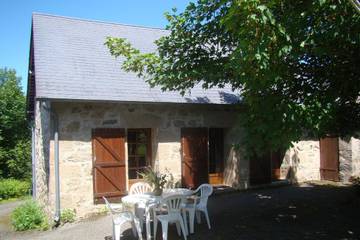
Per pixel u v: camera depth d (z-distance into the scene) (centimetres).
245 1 355
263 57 376
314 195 934
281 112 432
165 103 860
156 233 640
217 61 584
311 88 502
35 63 826
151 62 609
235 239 587
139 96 848
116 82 870
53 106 768
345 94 506
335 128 599
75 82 816
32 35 1014
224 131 1032
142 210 633
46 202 835
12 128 1642
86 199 795
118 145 838
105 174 818
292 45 396
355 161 1116
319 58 485
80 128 797
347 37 397
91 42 1007
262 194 961
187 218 685
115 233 591
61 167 773
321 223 669
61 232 698
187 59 597
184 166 920
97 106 819
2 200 1323
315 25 400
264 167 1052
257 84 428
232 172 998
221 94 992
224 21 394
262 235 603
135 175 904
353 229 627
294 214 740
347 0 357
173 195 582
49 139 785
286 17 390
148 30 1186
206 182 953
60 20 1067
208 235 614
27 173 1579
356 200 850
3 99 1611
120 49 620
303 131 480
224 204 850
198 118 951
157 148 889
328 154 1170
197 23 566
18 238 687
